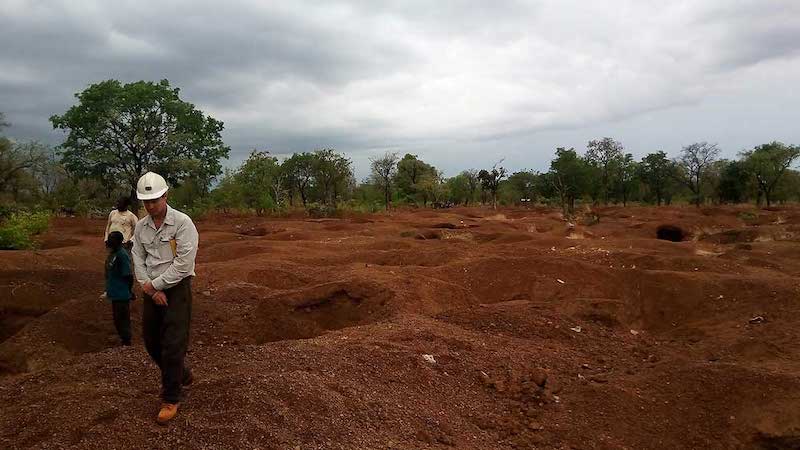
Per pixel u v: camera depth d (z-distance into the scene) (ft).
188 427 12.42
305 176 146.92
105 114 101.40
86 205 107.65
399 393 17.21
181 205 119.44
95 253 47.85
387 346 20.98
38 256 41.96
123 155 105.70
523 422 18.01
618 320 31.86
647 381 21.30
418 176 187.21
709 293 35.04
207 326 27.94
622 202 194.90
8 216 74.08
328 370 17.47
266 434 12.42
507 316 28.45
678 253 53.98
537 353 24.03
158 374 15.58
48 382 15.44
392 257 49.26
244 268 40.27
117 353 17.76
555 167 158.92
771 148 151.02
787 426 18.54
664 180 173.58
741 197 165.27
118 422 12.44
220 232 75.92
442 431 15.67
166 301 13.07
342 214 114.62
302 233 70.95
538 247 56.13
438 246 58.65
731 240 74.38
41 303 32.14
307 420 13.47
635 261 44.57
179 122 109.60
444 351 21.75
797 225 78.95
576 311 31.63
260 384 14.39
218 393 13.87
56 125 103.19
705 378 20.81
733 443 18.30
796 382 20.08
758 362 25.07
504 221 100.37
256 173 115.96
